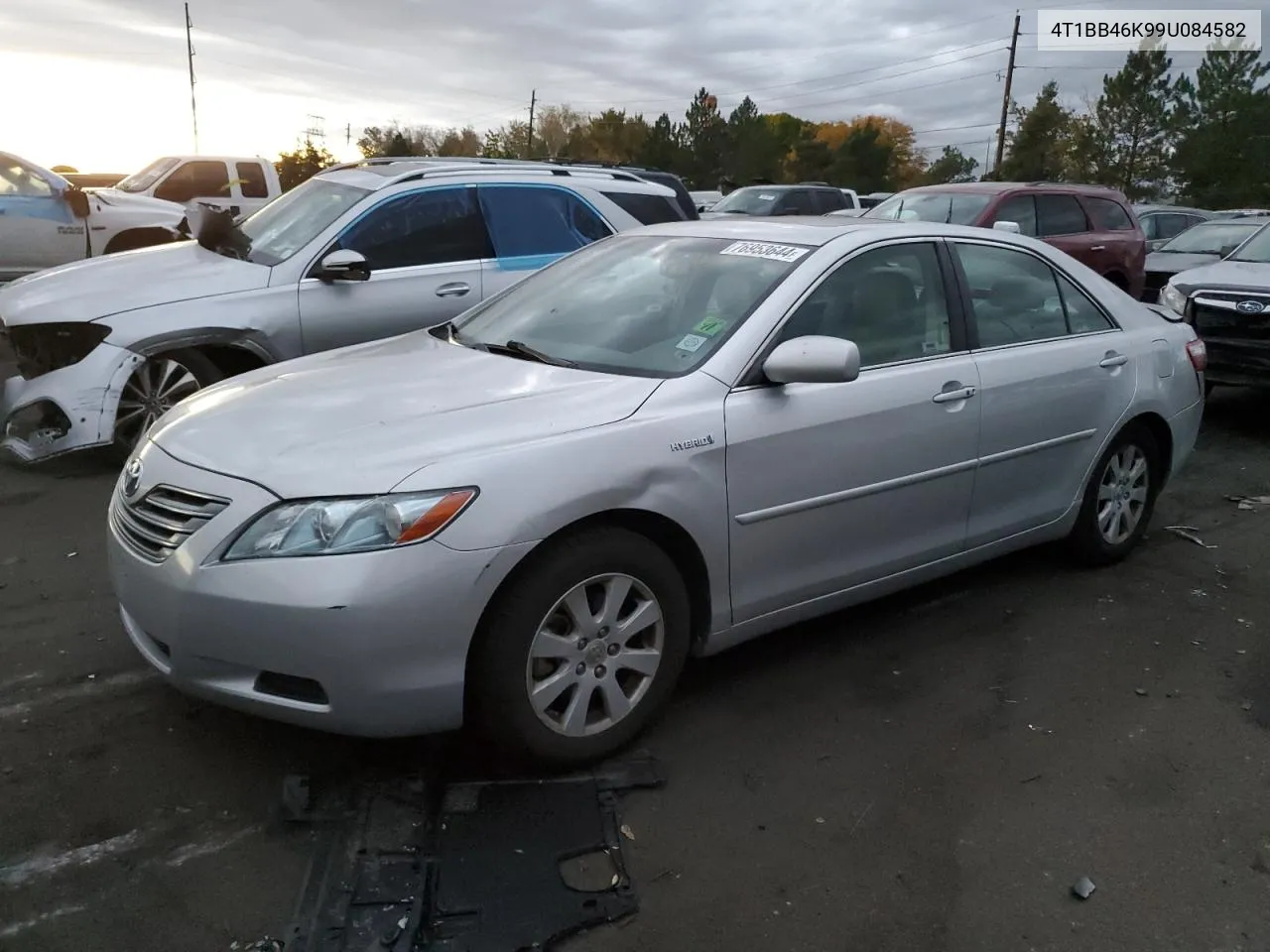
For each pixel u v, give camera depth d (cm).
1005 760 359
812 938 272
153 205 1210
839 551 398
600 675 334
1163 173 5200
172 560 307
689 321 391
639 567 335
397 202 686
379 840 297
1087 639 454
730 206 1848
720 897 286
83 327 604
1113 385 501
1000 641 448
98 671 390
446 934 264
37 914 269
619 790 329
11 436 632
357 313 665
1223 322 861
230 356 655
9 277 1101
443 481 299
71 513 563
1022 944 275
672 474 339
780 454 368
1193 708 397
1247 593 511
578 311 424
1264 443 830
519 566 311
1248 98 4794
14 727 351
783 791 335
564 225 753
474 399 347
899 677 413
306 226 682
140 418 629
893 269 427
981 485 446
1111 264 1287
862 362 404
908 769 351
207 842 299
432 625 296
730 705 387
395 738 339
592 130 7950
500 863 290
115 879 283
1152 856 311
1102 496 519
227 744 346
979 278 461
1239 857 312
